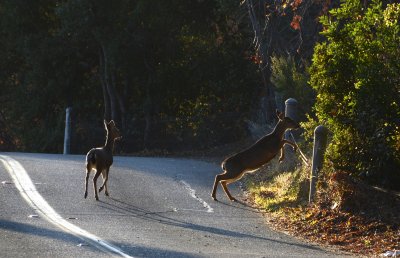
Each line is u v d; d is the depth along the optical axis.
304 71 43.00
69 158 41.38
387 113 25.61
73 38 58.12
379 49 26.09
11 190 29.16
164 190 31.22
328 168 27.03
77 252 18.61
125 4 57.03
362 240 22.58
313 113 38.16
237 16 50.88
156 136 57.16
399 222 23.36
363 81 25.62
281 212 26.86
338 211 24.97
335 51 26.81
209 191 31.53
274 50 46.44
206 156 51.84
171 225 24.06
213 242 21.34
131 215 25.61
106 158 29.11
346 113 26.78
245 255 19.30
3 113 71.69
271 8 47.16
